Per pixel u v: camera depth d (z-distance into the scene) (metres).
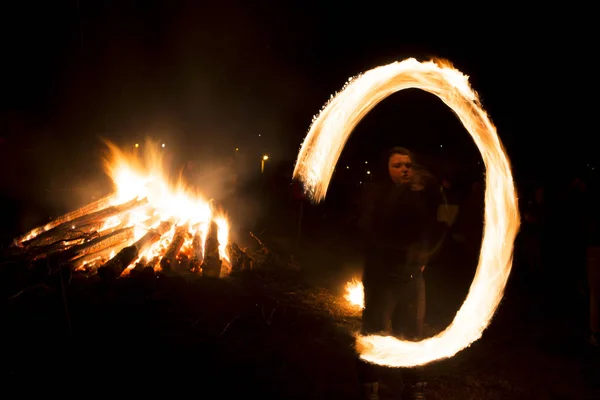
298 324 6.22
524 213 10.81
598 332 6.14
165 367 4.69
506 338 6.49
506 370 5.41
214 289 7.25
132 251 7.59
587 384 5.14
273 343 5.57
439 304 7.90
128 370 4.56
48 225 8.91
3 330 5.11
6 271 6.68
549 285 9.67
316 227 15.55
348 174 16.62
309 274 9.26
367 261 4.40
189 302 6.53
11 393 4.05
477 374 5.26
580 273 7.84
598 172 6.11
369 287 4.38
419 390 4.36
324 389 4.64
